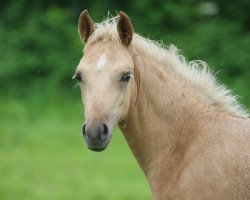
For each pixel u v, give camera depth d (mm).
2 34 22938
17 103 20969
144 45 7922
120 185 14281
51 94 21219
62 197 13305
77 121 19516
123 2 23297
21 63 22219
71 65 21984
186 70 8016
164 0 23094
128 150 17172
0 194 13602
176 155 7742
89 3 23562
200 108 7855
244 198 7359
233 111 7934
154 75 7828
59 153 16891
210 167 7457
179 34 22531
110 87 7262
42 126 19031
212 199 7406
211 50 21828
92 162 16109
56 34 22781
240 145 7473
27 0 23766
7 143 17656
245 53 21719
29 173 15227
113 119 7289
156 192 7793
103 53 7438
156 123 7844
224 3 23328
